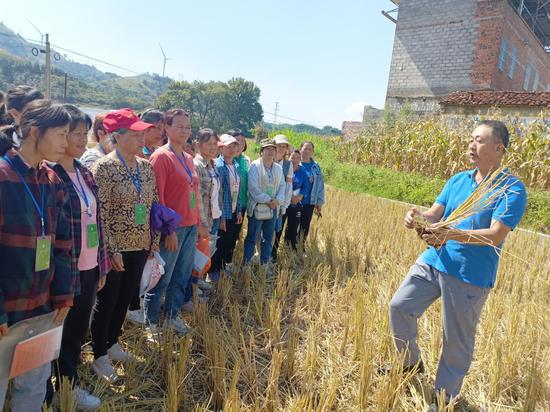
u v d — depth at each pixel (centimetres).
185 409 278
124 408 258
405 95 2692
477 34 2395
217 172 468
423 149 1503
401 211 969
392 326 326
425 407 284
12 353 202
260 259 578
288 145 591
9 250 193
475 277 288
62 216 223
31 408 221
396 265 595
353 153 1953
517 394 330
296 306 424
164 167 358
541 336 401
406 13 2669
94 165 295
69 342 264
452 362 303
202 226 419
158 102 6988
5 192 190
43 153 200
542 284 534
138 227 306
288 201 612
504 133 287
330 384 302
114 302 297
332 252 607
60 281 221
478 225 290
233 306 420
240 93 7056
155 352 331
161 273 343
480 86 2402
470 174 317
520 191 278
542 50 3114
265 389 303
